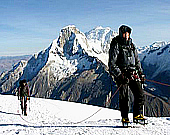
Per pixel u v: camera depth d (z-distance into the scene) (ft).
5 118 31.94
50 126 19.58
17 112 45.37
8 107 53.26
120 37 16.02
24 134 16.47
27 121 28.53
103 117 48.73
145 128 15.14
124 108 15.85
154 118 20.54
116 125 17.12
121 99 15.88
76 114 50.26
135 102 16.05
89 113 53.93
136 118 16.14
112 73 15.57
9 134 17.11
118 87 15.89
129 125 16.12
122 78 15.40
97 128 15.90
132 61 16.10
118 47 15.96
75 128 16.71
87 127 16.76
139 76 16.47
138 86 15.87
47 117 38.27
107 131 14.49
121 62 15.99
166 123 17.28
